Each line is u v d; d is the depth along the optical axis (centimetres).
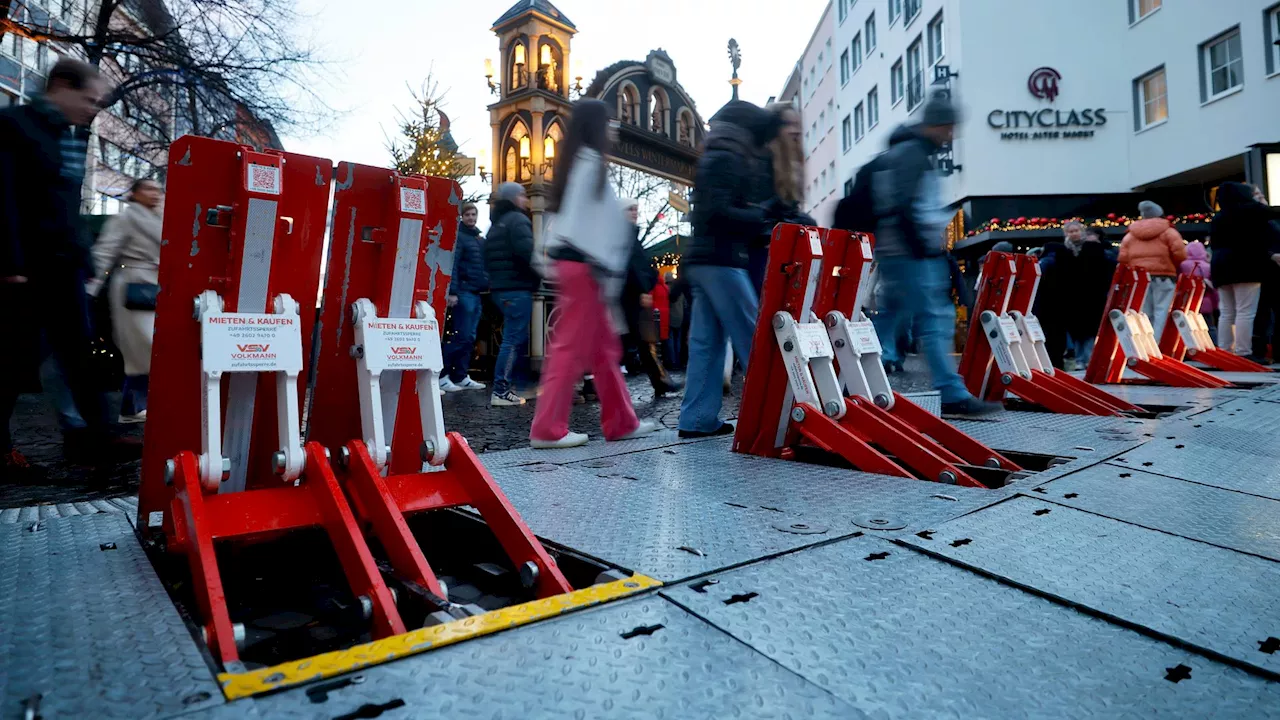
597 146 387
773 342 352
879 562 192
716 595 168
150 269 546
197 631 144
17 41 1880
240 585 206
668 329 1279
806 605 164
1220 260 959
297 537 213
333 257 211
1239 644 148
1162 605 167
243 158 184
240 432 204
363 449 201
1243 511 242
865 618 158
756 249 490
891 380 873
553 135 2006
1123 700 129
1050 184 2216
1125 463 318
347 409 221
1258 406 511
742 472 314
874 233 530
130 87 1519
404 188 210
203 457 179
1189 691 132
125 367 542
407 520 238
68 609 155
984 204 2228
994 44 2203
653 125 2084
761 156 451
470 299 927
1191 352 863
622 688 125
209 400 181
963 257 2312
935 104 476
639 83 1995
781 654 140
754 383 358
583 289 392
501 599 200
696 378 429
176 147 183
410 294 215
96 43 1441
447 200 221
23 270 364
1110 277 841
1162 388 660
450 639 139
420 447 215
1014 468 323
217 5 1515
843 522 229
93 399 409
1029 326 555
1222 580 182
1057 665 140
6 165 361
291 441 190
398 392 222
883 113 2888
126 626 146
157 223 544
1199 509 244
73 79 381
